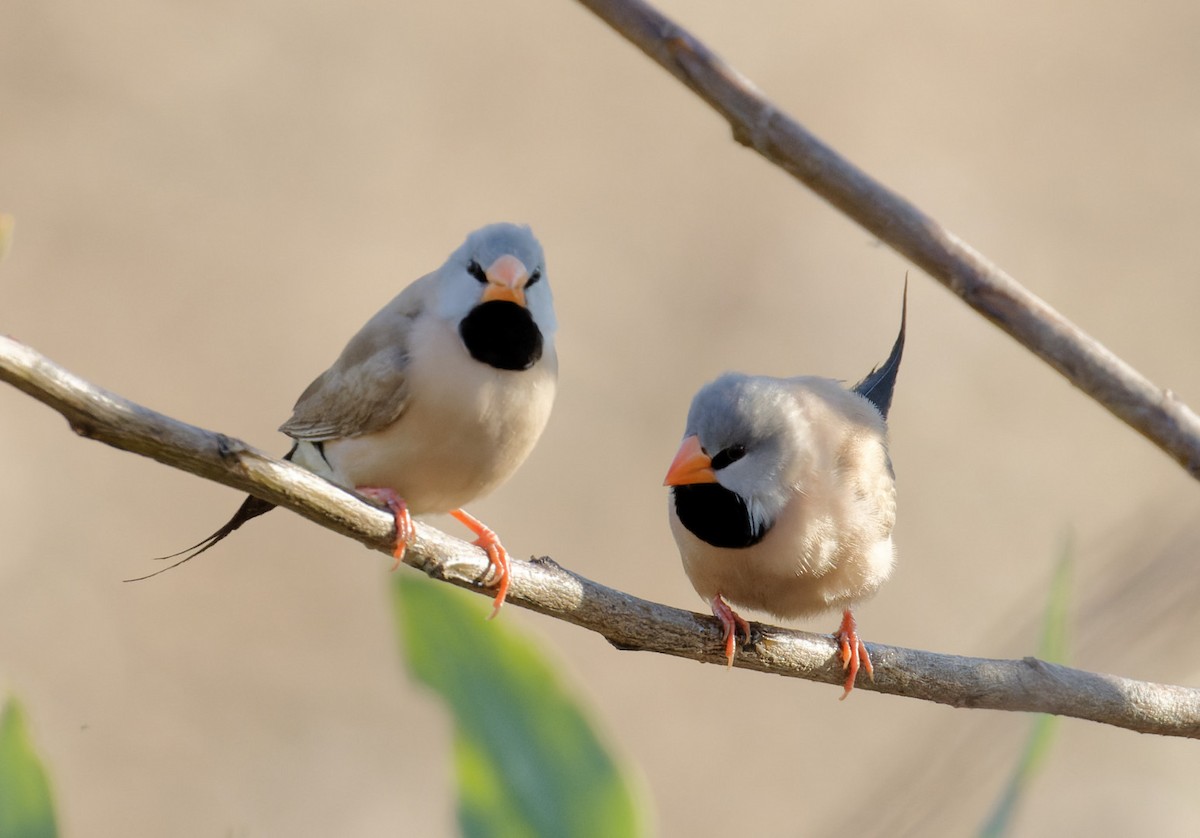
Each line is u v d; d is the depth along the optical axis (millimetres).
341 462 6590
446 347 6246
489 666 2607
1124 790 10195
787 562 6414
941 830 4914
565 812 2549
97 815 10914
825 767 11625
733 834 11281
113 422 4000
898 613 12805
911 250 3234
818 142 3168
